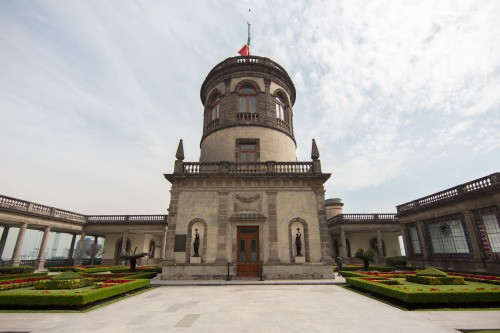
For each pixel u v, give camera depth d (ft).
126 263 112.37
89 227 117.70
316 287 50.52
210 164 66.33
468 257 65.26
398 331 24.56
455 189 69.41
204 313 31.35
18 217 84.69
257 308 33.65
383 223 118.93
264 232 60.85
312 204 63.16
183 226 61.21
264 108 78.74
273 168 65.92
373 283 42.45
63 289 42.37
